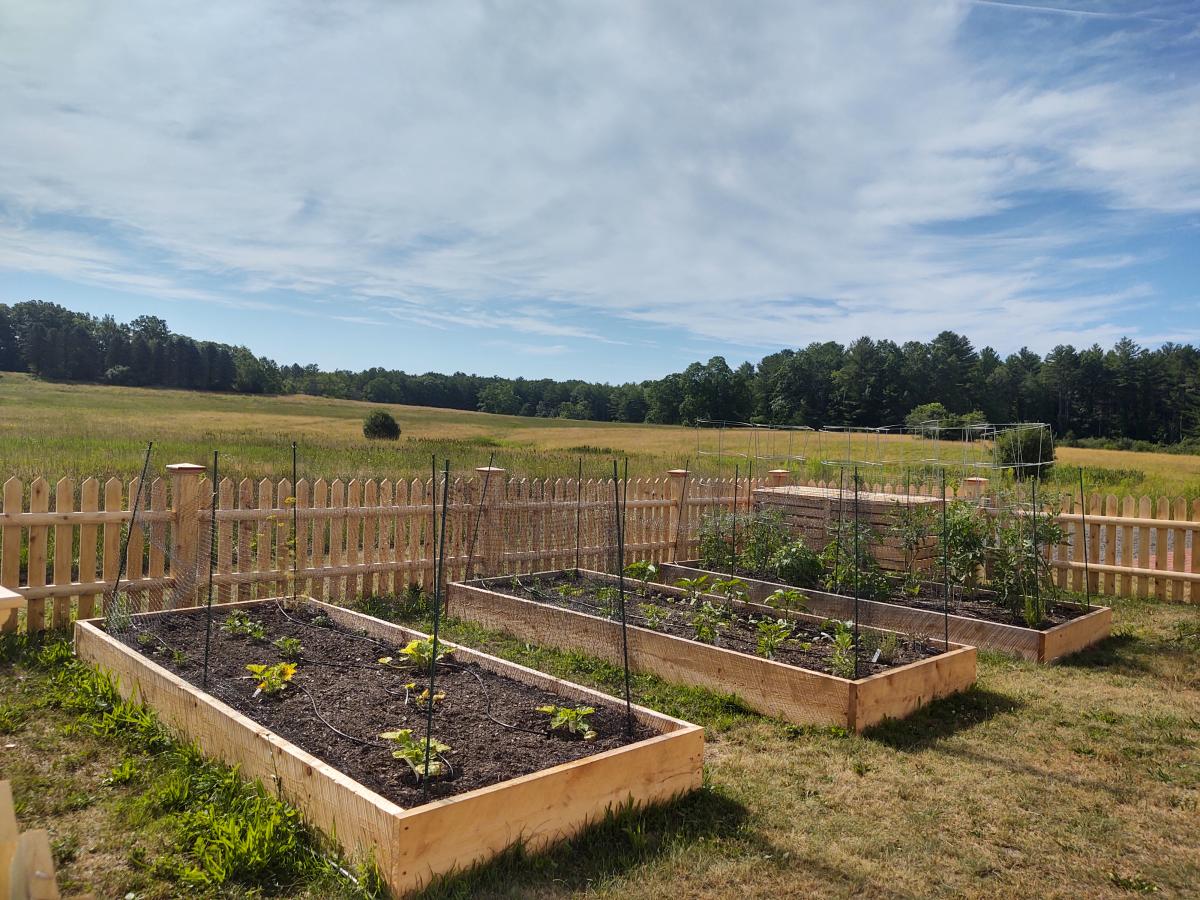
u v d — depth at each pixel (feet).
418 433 178.40
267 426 158.81
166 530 22.16
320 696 14.15
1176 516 30.73
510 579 25.99
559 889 9.75
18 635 19.08
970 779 13.97
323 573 24.90
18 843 5.49
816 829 11.90
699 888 10.11
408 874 9.23
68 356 305.94
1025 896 10.38
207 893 9.47
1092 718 17.30
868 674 16.93
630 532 32.99
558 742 12.46
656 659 19.22
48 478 42.68
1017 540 25.23
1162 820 12.67
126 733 13.87
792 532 32.76
